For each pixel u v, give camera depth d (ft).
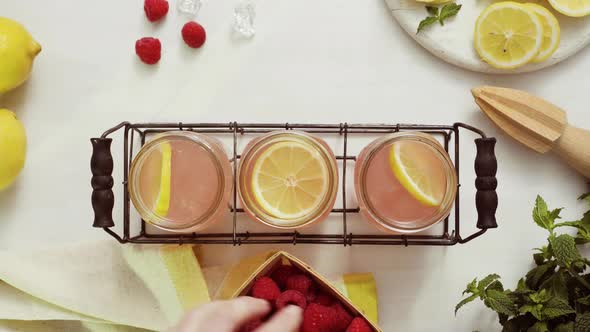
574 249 1.74
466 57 2.01
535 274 1.89
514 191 2.06
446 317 2.06
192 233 1.99
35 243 2.06
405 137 1.69
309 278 1.81
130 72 2.06
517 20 1.93
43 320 1.99
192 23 2.01
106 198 1.72
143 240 1.95
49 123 2.06
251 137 2.05
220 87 2.06
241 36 2.06
